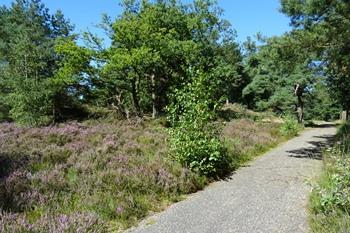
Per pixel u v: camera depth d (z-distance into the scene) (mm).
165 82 36312
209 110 12102
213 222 7270
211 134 11938
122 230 7152
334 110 62219
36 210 7363
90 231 6574
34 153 11062
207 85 12516
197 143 11102
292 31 15891
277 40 15672
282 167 12617
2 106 31969
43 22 42812
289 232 6508
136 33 31406
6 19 44219
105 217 7457
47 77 32062
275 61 16359
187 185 9727
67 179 9070
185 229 6984
